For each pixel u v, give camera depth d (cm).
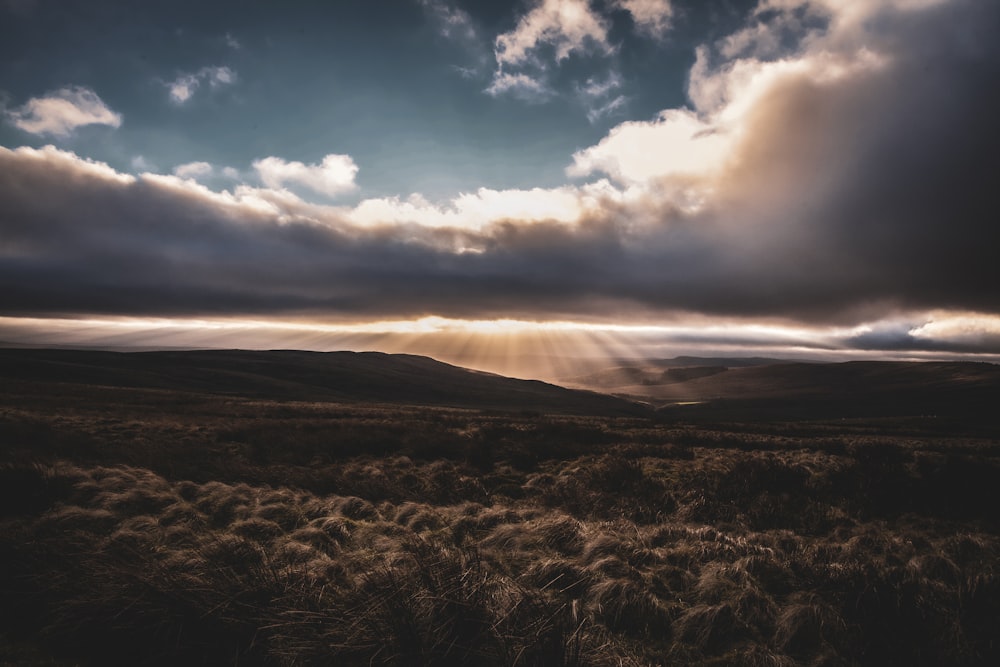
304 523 885
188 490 1093
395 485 1276
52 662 427
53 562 558
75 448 1550
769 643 493
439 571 520
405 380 17162
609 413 16325
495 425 2989
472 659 412
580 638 429
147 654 436
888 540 865
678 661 461
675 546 794
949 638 484
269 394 11506
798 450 2366
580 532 795
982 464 1466
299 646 421
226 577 525
